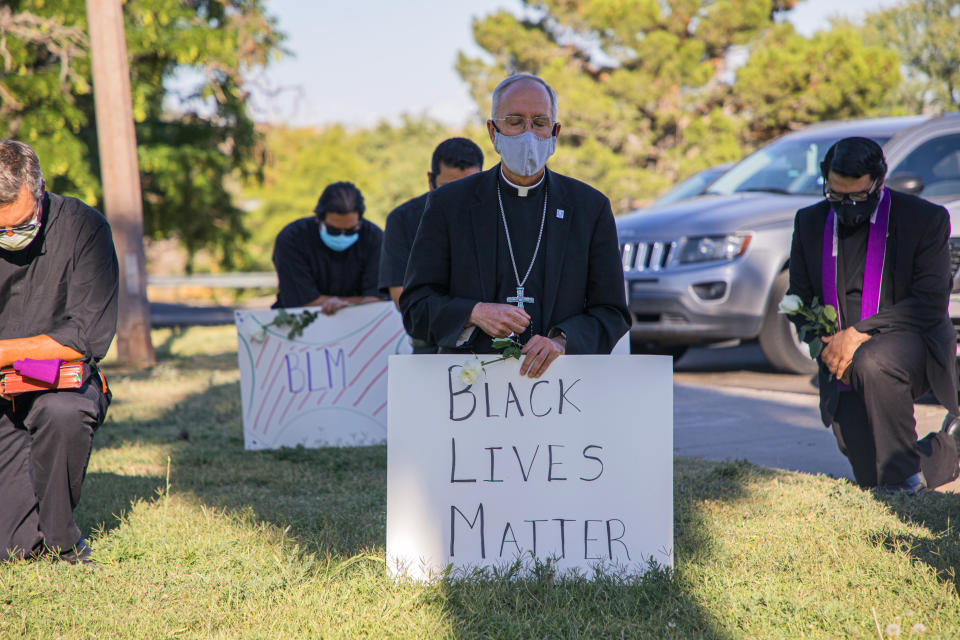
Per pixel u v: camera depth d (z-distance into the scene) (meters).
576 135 36.47
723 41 37.25
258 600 3.52
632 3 36.12
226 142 23.44
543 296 3.70
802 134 10.59
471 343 3.84
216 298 40.56
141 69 20.42
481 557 3.71
